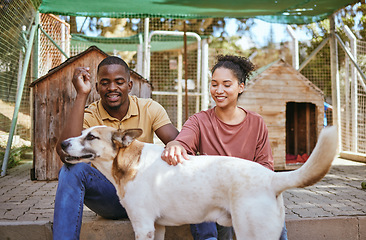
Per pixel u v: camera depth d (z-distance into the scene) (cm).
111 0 604
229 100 252
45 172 507
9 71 641
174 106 1230
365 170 588
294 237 311
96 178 254
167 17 729
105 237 295
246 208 202
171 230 301
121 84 257
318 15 766
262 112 584
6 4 525
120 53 1402
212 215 220
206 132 259
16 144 711
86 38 1031
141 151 231
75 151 222
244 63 263
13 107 693
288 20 771
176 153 221
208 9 672
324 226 314
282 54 1579
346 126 783
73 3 628
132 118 273
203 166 218
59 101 512
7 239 297
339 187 452
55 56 834
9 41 596
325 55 1033
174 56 1230
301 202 375
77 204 238
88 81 248
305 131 679
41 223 300
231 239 281
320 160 191
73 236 232
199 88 1107
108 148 226
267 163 254
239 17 755
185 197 215
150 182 220
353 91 761
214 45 1505
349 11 927
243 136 255
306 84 601
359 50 787
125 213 290
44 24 786
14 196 407
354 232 317
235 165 213
